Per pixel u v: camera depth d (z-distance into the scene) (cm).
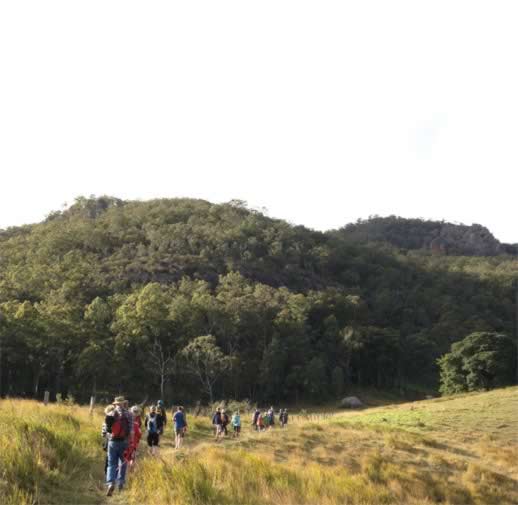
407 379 10712
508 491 2023
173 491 951
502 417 3450
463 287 15012
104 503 903
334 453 2275
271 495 1118
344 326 10925
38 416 1603
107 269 10962
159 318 8119
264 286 10875
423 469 2156
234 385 8250
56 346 7294
